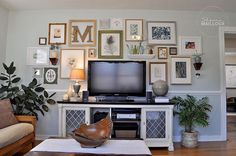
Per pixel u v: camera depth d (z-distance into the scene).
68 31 3.89
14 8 3.83
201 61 3.86
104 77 3.66
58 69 3.87
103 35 3.86
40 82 3.87
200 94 3.84
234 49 6.64
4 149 2.22
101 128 2.11
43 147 1.85
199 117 3.37
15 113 3.47
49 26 3.90
